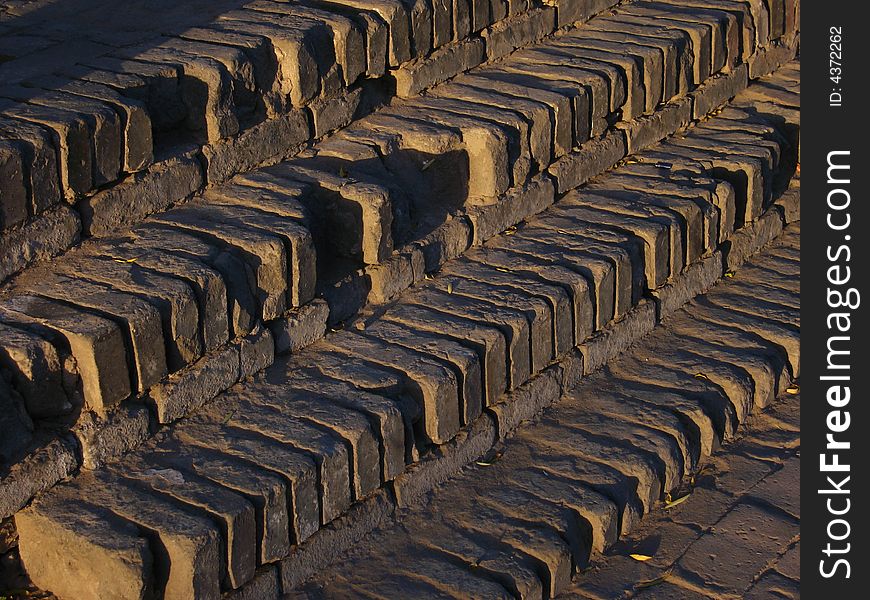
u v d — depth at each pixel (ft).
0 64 22.38
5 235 18.97
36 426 17.93
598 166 27.09
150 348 18.43
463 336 21.48
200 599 16.94
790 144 30.45
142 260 19.62
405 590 18.72
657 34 29.12
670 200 26.12
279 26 23.77
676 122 29.27
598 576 19.98
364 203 22.07
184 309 18.80
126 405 18.54
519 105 25.26
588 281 23.41
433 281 23.25
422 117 24.93
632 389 23.57
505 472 21.27
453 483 20.98
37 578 17.63
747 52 31.42
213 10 25.13
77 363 17.90
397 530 19.93
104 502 17.49
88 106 20.03
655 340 25.20
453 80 26.81
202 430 19.06
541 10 28.76
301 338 21.17
